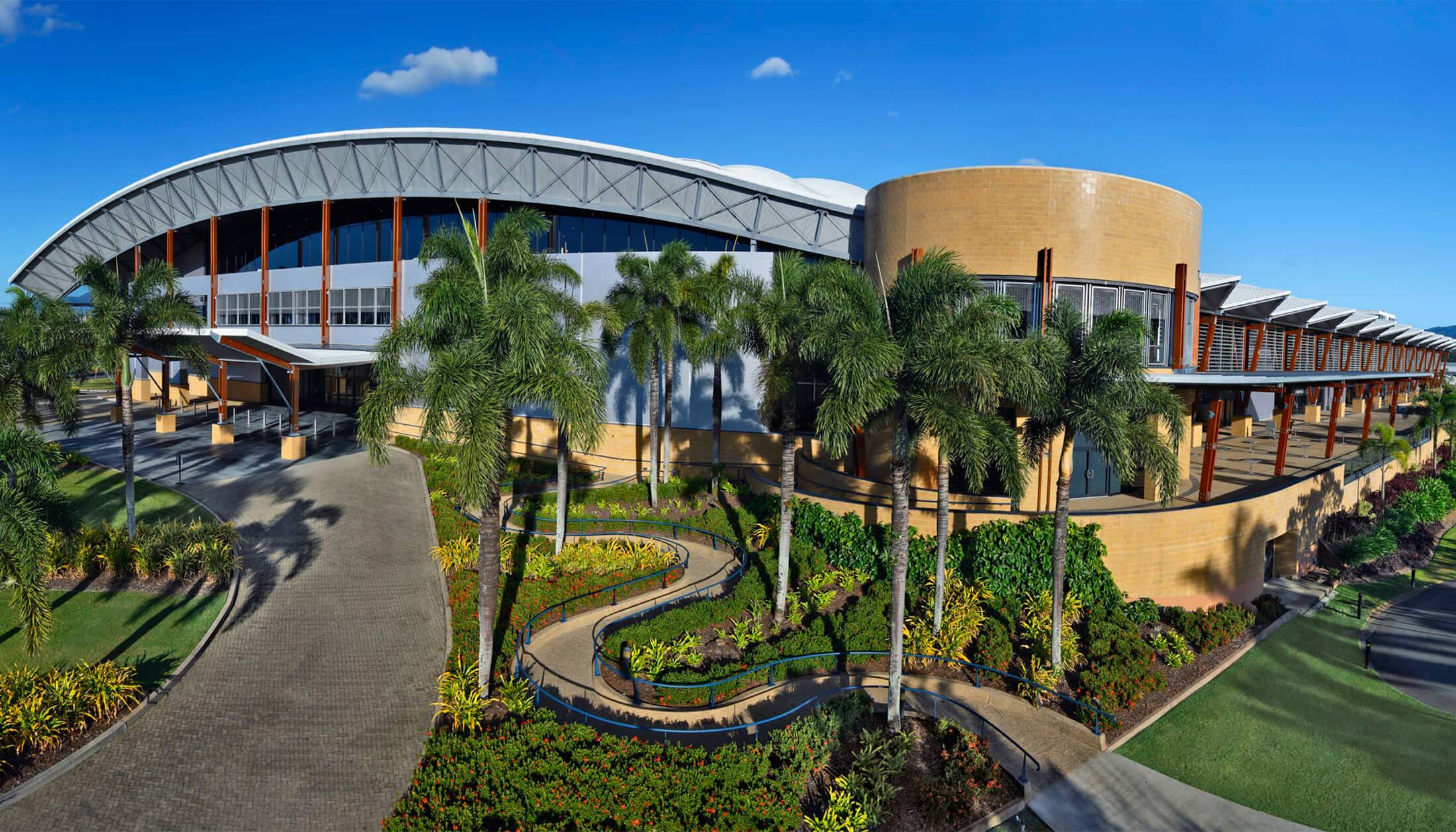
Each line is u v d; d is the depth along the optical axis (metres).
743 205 37.16
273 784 12.16
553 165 38.88
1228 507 22.16
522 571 20.36
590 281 35.59
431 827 10.44
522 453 38.56
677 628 16.89
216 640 16.77
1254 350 43.72
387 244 47.53
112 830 11.05
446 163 40.12
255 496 26.38
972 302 14.54
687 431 33.91
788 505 18.12
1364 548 28.16
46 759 12.52
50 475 15.09
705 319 27.31
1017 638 18.70
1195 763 14.80
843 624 17.88
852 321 14.26
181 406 50.81
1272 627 22.03
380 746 13.23
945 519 17.55
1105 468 25.91
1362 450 34.66
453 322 14.48
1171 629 20.31
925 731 14.54
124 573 19.56
